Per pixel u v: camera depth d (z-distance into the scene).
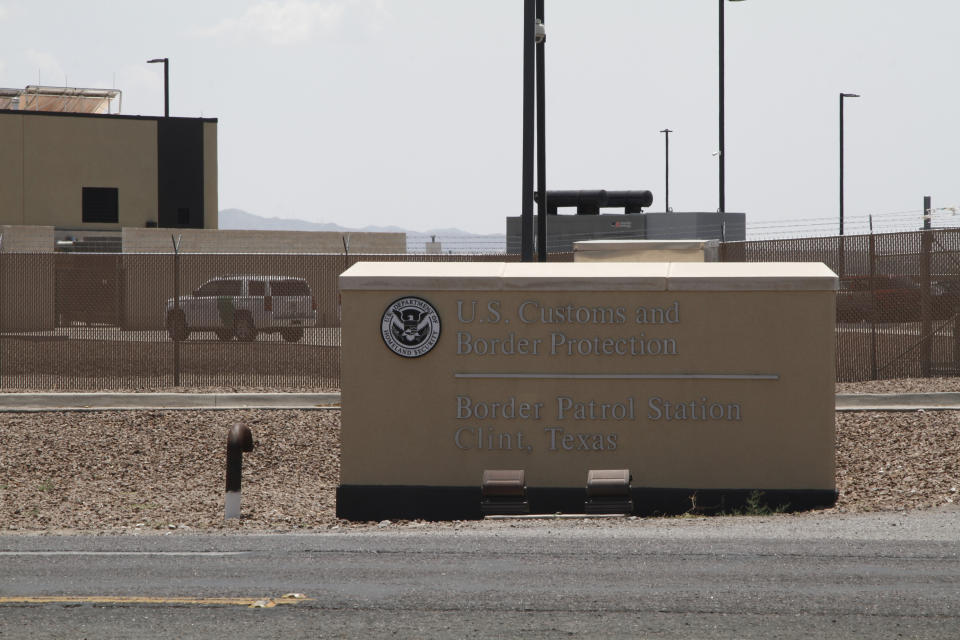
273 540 40.81
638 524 44.94
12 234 157.25
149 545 39.62
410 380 50.84
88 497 55.62
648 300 49.94
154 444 66.69
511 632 27.22
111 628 27.86
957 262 75.69
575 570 34.12
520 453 50.47
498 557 36.44
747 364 49.41
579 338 50.19
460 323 50.62
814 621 28.02
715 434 49.62
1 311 87.69
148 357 88.12
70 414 72.94
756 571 33.69
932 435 61.12
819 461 49.03
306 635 27.11
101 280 98.75
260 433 68.81
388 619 28.47
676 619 28.30
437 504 50.56
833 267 79.88
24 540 41.06
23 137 197.75
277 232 164.62
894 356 77.50
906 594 30.62
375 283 50.78
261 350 85.25
